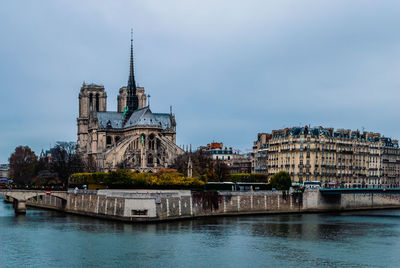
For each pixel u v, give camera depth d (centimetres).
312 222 18550
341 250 13338
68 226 16750
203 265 11675
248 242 14188
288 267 11612
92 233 15262
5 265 11656
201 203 19562
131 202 17412
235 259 12219
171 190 19462
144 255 12494
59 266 11569
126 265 11638
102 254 12581
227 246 13612
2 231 15712
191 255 12531
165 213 17875
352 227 17325
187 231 15712
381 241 14625
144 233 15250
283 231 16175
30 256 12444
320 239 14812
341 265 11831
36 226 16788
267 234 15538
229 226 17025
